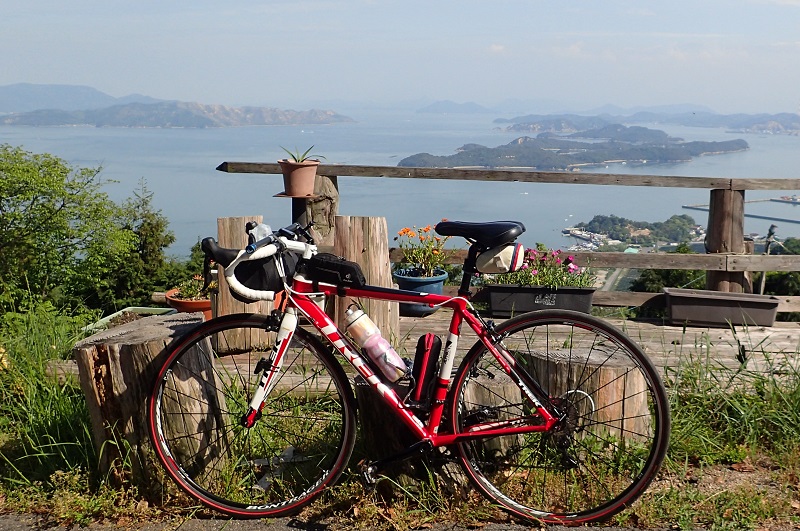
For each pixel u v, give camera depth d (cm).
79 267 1092
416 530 267
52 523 281
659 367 401
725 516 267
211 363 300
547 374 312
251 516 280
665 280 785
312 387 346
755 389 349
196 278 764
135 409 290
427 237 598
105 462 298
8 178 1147
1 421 356
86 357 288
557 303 562
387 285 456
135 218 1105
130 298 1065
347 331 283
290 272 280
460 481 286
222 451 299
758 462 313
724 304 532
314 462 307
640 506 272
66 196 1145
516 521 272
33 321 446
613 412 309
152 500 294
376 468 273
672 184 580
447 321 555
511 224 261
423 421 275
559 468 288
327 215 528
